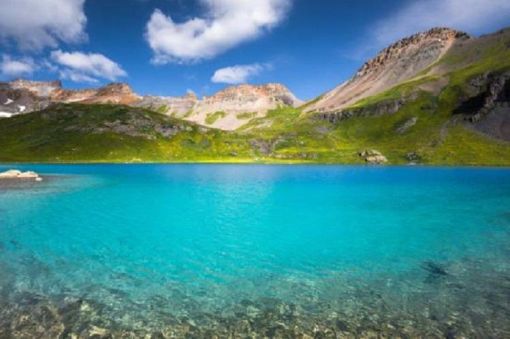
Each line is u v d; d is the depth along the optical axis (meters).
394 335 18.41
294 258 30.81
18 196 64.81
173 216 48.50
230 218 47.56
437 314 20.58
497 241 36.00
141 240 36.22
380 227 42.41
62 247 33.22
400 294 23.33
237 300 22.41
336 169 168.62
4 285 23.88
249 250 33.16
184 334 18.38
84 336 17.86
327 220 46.41
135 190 76.69
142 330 18.62
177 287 24.30
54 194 68.00
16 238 36.09
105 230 40.16
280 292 23.66
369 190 78.69
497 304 21.80
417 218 47.53
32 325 18.72
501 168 171.00
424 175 125.06
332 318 20.16
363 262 29.77
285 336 18.31
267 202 61.09
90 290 23.47
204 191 76.06
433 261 29.92
